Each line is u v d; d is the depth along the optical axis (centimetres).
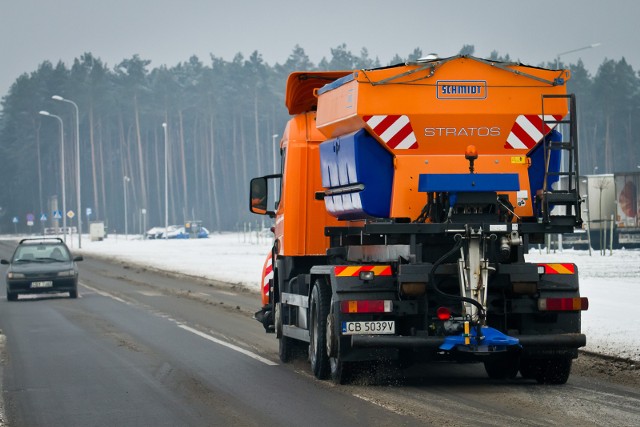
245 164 19838
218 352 2162
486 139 1628
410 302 1583
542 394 1502
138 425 1324
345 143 1684
